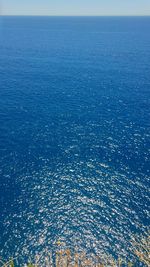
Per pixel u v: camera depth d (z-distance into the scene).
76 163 69.12
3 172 65.25
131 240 47.66
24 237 48.62
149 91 120.75
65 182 62.25
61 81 137.50
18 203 55.97
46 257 45.22
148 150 74.62
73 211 54.16
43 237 48.69
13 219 52.12
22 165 67.94
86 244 47.41
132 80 138.38
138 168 66.69
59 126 88.31
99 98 113.06
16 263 44.25
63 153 73.44
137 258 44.44
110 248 46.50
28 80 138.62
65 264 44.06
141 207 54.94
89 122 91.12
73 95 117.00
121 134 83.38
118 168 66.81
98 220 52.06
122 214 53.19
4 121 91.06
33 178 63.47
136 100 110.06
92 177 63.84
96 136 82.31
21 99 111.38
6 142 78.06
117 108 102.25
